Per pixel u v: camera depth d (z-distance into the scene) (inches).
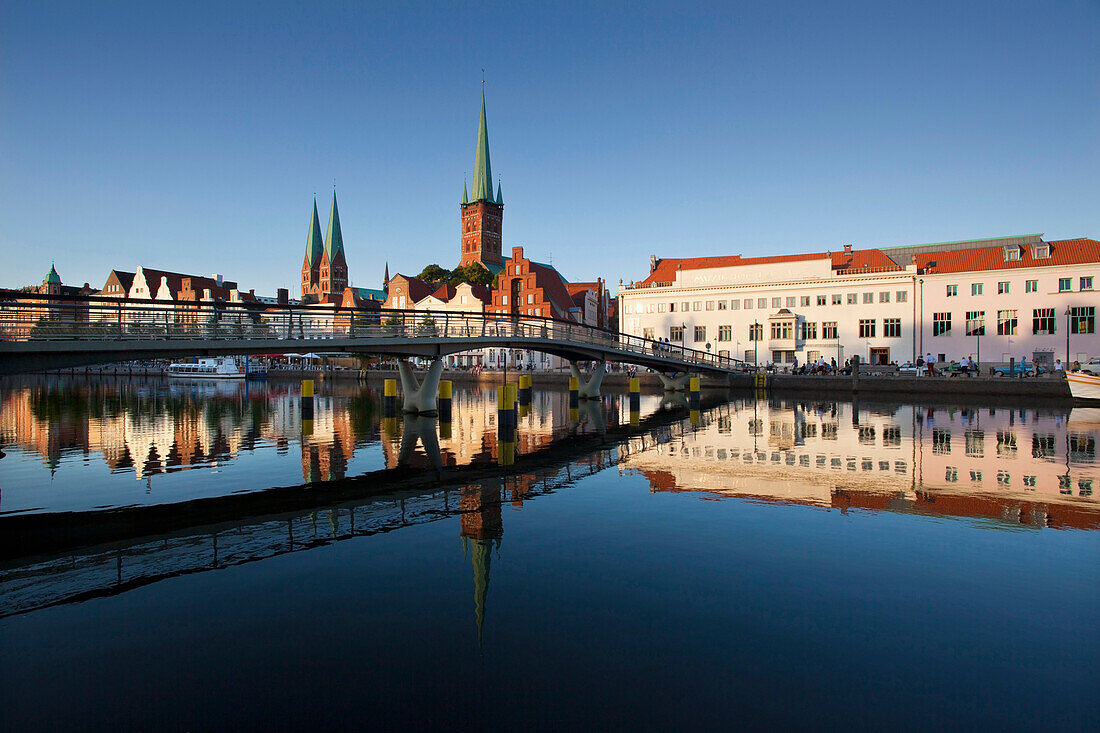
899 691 310.0
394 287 4126.5
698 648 352.5
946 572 466.3
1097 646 354.6
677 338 3358.8
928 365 2534.5
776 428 1366.9
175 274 5482.3
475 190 6028.5
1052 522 593.3
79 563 501.0
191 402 2103.8
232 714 294.0
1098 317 2536.9
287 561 501.4
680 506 665.0
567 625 383.9
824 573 464.8
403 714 292.7
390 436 1241.4
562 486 768.9
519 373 3080.7
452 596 427.5
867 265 3110.2
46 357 794.8
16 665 339.9
